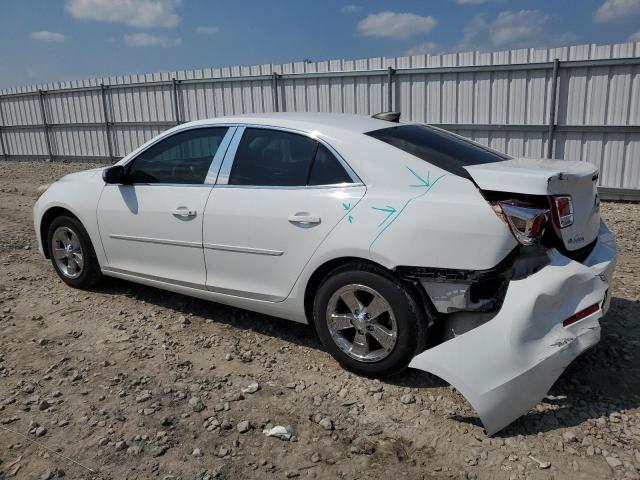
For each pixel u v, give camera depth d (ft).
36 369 12.25
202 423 10.16
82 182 16.33
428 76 38.70
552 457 9.02
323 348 13.12
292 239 11.87
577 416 10.12
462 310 10.32
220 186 13.23
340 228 11.17
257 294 12.78
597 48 33.06
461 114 38.06
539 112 35.47
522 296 9.57
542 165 11.26
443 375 9.48
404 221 10.50
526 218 9.75
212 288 13.60
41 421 10.25
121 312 15.44
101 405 10.77
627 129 33.17
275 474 8.80
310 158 12.08
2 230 26.21
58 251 17.30
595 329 9.98
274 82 45.91
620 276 17.88
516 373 9.37
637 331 13.53
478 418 10.16
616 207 32.71
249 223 12.48
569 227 10.32
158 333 14.08
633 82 32.53
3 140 69.82
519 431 9.74
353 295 11.29
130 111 57.16
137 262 15.14
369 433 9.81
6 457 9.24
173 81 52.37
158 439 9.68
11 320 14.96
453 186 10.48
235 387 11.43
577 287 9.96
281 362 12.49
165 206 14.03
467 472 8.76
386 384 11.39
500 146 37.27
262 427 10.03
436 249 10.22
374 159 11.35
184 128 14.28
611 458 8.93
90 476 8.75
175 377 11.85
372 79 41.04
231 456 9.23
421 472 8.79
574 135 34.91
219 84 49.85
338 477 8.72
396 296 10.69
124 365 12.42
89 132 61.41
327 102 43.75
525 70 35.17
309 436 9.76
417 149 11.52
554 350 9.58
